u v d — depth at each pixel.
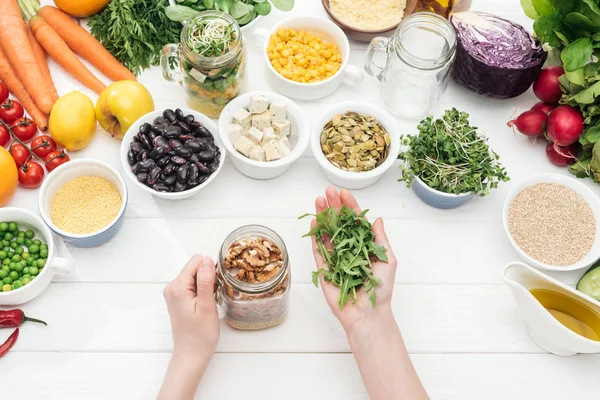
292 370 1.31
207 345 1.22
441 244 1.47
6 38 1.53
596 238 1.42
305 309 1.37
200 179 1.40
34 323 1.33
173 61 1.53
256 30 1.61
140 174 1.38
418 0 1.67
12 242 1.37
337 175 1.43
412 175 1.43
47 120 1.55
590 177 1.54
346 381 1.31
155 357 1.32
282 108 1.47
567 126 1.45
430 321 1.38
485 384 1.32
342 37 1.61
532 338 1.37
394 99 1.61
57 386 1.28
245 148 1.44
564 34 1.48
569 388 1.33
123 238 1.43
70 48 1.63
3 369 1.28
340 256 1.24
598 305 1.23
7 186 1.36
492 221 1.50
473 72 1.54
